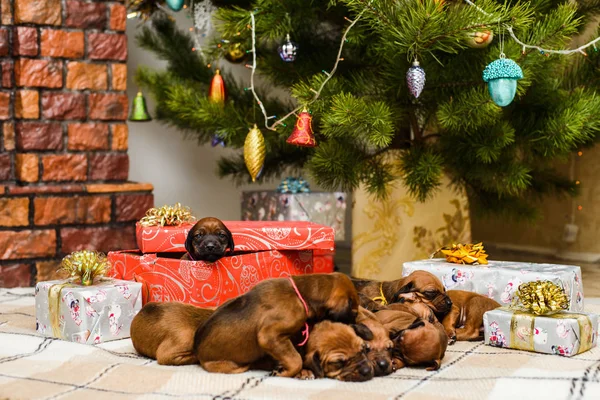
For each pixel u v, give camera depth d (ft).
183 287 8.09
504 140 9.75
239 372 6.28
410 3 8.55
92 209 11.85
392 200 11.47
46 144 11.78
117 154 12.34
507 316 7.27
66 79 11.89
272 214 13.43
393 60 9.41
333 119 8.92
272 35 10.09
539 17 10.02
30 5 11.55
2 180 11.82
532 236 16.03
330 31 12.24
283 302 6.09
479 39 8.86
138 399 5.45
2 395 5.58
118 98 12.30
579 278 8.47
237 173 14.20
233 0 12.09
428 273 7.55
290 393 5.60
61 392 5.65
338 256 16.03
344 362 6.08
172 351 6.56
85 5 11.98
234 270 8.26
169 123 14.89
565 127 9.61
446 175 11.54
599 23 11.15
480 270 8.41
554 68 9.68
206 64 13.29
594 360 6.75
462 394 5.58
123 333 7.71
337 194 13.34
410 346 6.45
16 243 11.34
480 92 9.25
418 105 10.38
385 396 5.52
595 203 14.71
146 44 13.80
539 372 6.16
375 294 7.98
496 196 12.42
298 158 13.16
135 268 8.31
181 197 16.24
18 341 7.39
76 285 7.76
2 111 11.77
